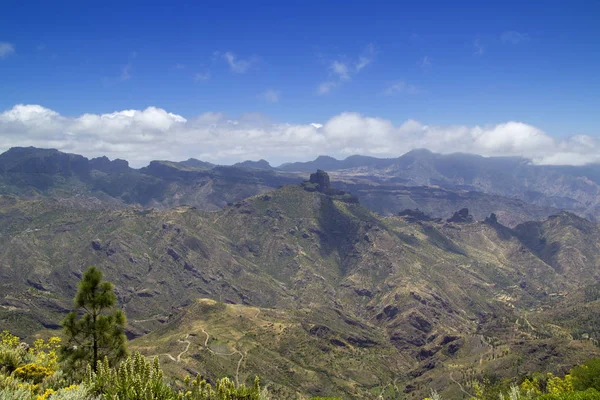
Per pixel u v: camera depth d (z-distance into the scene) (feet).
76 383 94.99
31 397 80.53
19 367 97.19
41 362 106.42
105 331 106.93
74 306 108.37
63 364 103.55
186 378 87.30
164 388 82.64
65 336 106.83
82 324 107.34
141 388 79.51
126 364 84.89
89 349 106.63
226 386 87.51
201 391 85.61
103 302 108.99
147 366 85.15
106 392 81.82
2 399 76.18
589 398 98.32
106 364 89.15
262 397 89.35
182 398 84.64
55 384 93.30
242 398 87.15
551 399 104.99
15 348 107.14
